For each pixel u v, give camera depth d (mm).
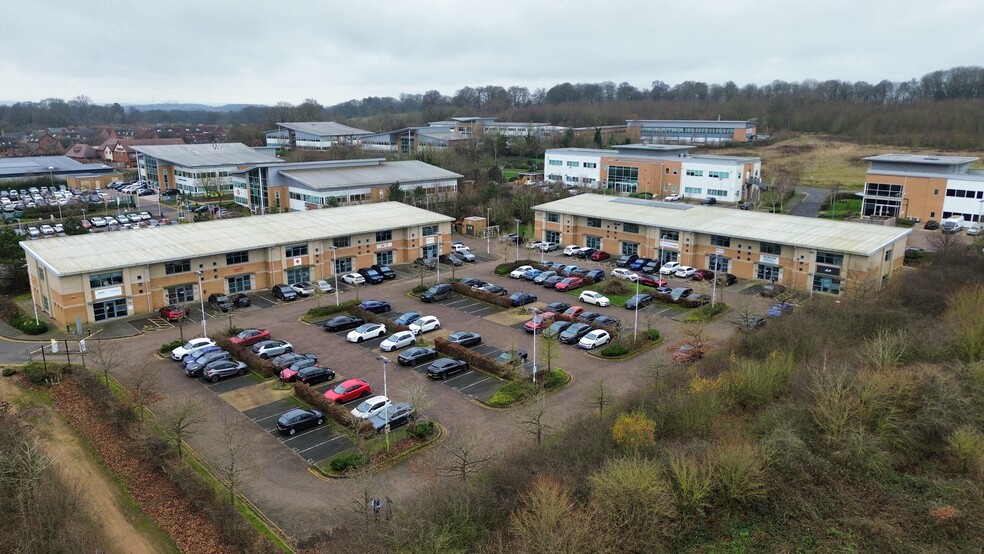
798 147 195750
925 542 30875
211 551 31406
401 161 136750
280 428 41656
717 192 128375
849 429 37875
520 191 125000
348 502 34438
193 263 67625
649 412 41125
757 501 33406
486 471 35594
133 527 33094
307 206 112188
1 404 44906
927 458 37375
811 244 71000
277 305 68312
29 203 126188
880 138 199375
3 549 30109
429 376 50406
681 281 77750
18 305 68062
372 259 82812
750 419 41656
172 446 38750
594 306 68500
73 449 39781
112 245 68062
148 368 49375
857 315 56656
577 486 33250
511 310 67375
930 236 93500
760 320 58875
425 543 28391
